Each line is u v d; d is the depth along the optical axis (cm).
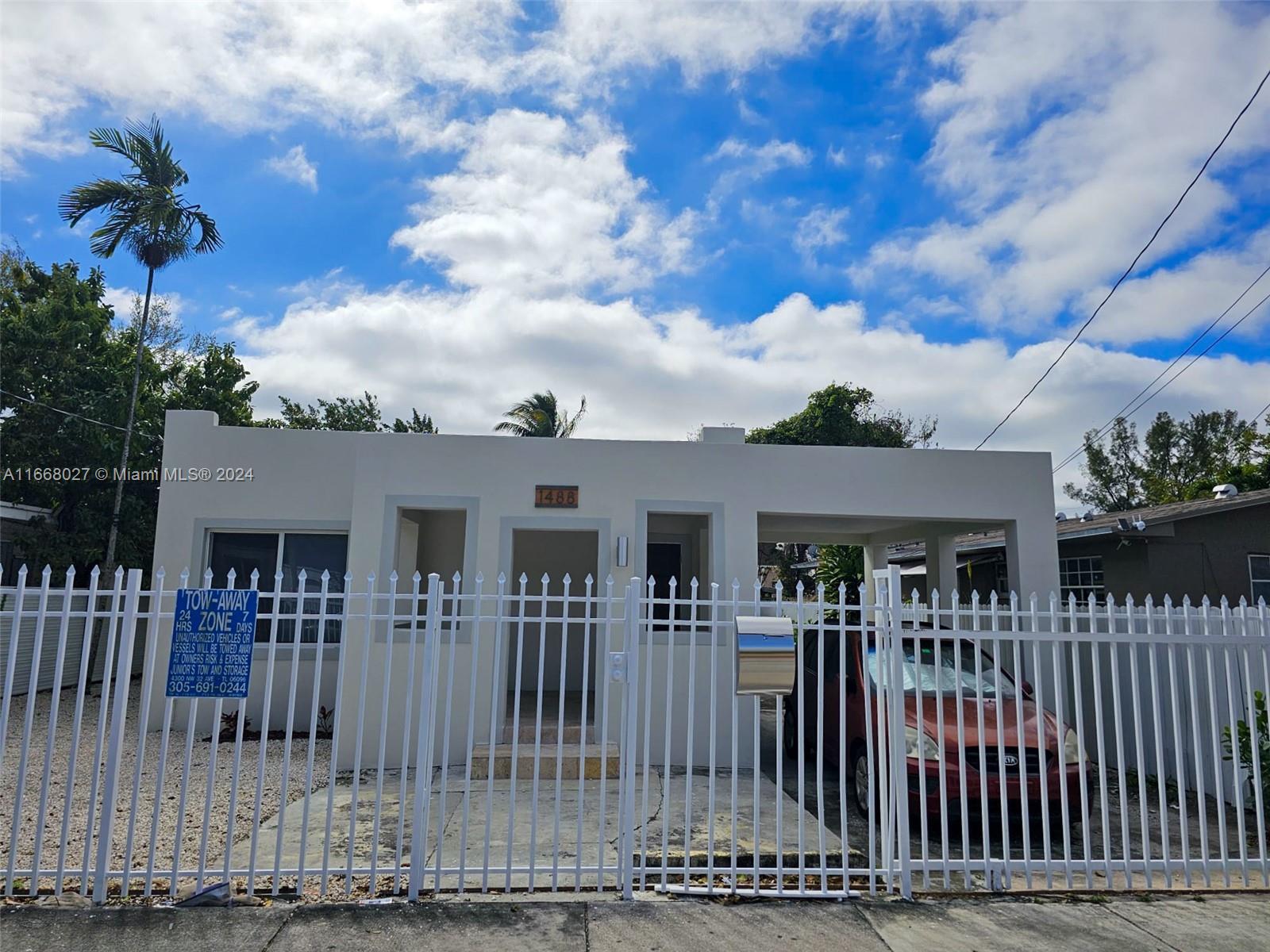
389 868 512
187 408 1894
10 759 904
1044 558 1009
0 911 469
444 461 969
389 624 513
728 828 677
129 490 1667
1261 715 579
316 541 1155
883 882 546
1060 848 663
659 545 1321
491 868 516
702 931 460
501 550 956
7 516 1458
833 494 1004
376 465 963
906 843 517
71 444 1592
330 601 1130
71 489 1612
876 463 1012
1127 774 916
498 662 535
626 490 982
